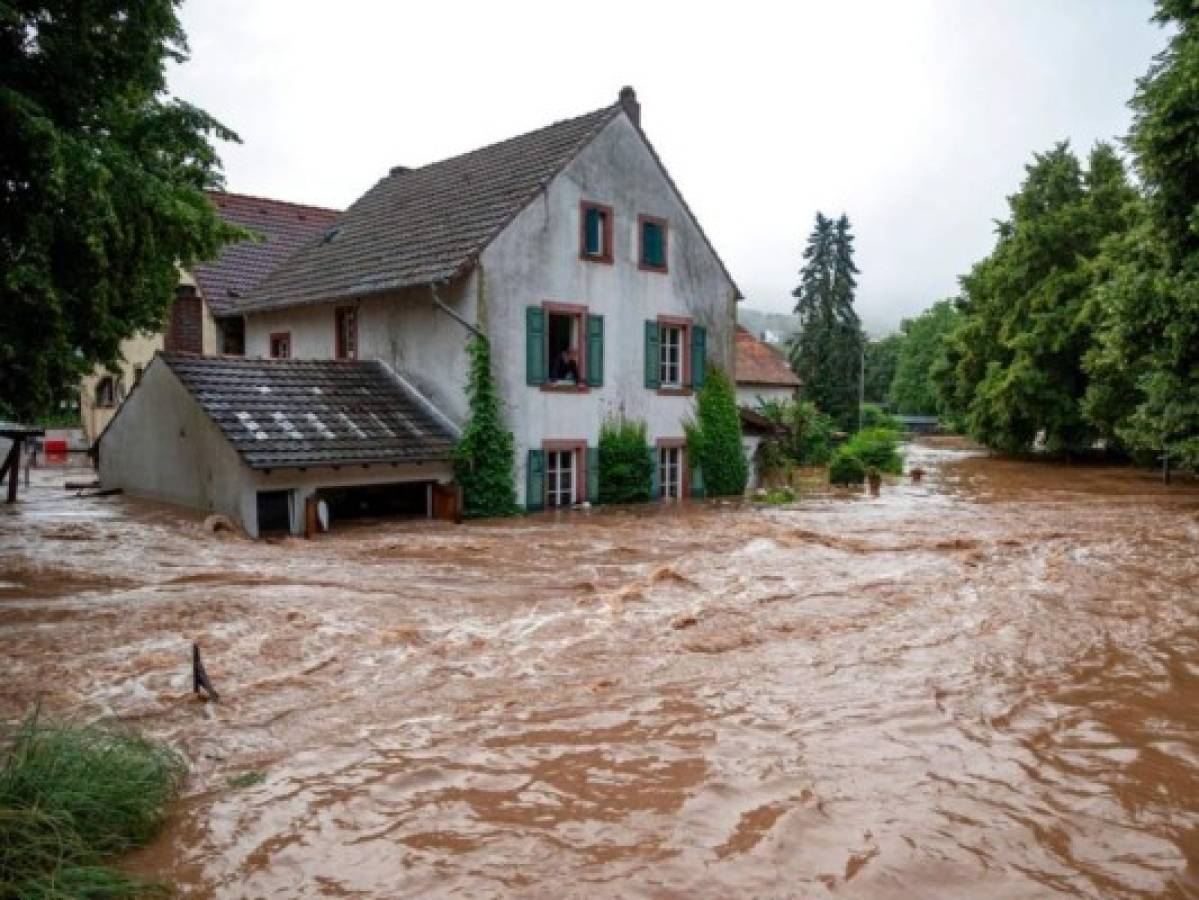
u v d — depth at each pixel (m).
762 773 5.95
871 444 34.03
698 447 23.95
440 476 18.86
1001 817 5.36
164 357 17.86
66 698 7.29
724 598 10.95
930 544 15.31
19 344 11.78
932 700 7.41
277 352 25.17
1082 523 18.44
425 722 6.91
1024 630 9.59
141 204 11.85
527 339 20.11
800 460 36.88
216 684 7.71
